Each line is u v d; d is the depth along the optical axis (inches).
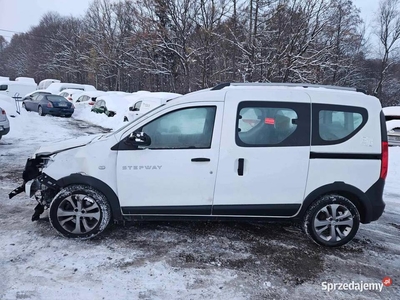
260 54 828.0
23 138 426.6
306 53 823.7
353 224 141.0
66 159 138.3
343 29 1050.1
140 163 135.9
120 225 156.4
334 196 139.5
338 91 142.6
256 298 106.6
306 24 786.8
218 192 137.4
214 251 135.5
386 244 150.2
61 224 138.0
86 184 136.9
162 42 1184.2
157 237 145.6
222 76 1005.8
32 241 136.8
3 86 996.6
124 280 112.3
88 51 1950.1
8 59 2758.4
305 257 134.3
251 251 137.0
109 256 127.5
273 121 137.1
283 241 147.4
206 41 1012.5
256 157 135.6
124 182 136.9
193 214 140.0
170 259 127.6
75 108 829.2
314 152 136.5
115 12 1659.7
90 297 102.6
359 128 138.8
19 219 159.6
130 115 534.9
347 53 1245.7
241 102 137.0
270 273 121.3
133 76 1567.4
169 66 1242.0
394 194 231.0
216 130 135.6
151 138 137.3
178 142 136.7
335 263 130.9
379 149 139.6
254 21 863.7
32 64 2447.1
